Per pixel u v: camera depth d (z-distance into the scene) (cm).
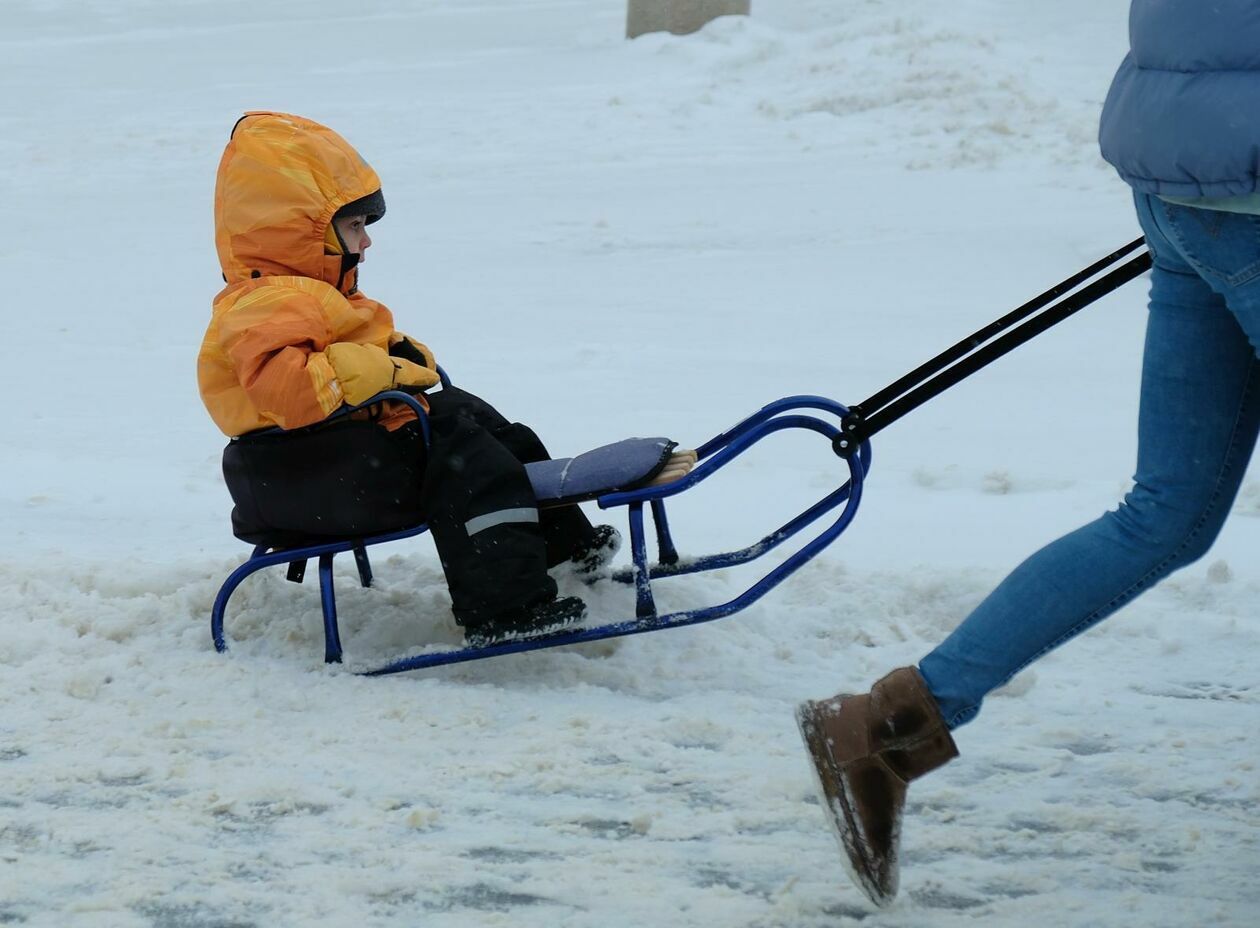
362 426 438
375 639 470
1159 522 286
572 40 2309
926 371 372
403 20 2698
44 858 331
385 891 314
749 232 1246
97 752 389
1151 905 300
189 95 2022
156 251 1280
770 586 434
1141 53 275
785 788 360
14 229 1374
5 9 2998
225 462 461
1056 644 291
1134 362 870
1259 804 348
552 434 745
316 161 448
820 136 1630
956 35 1869
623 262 1166
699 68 1984
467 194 1438
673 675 441
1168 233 277
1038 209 1286
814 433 739
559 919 301
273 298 436
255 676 436
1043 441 719
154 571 520
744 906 304
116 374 916
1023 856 327
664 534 482
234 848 335
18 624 472
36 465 725
